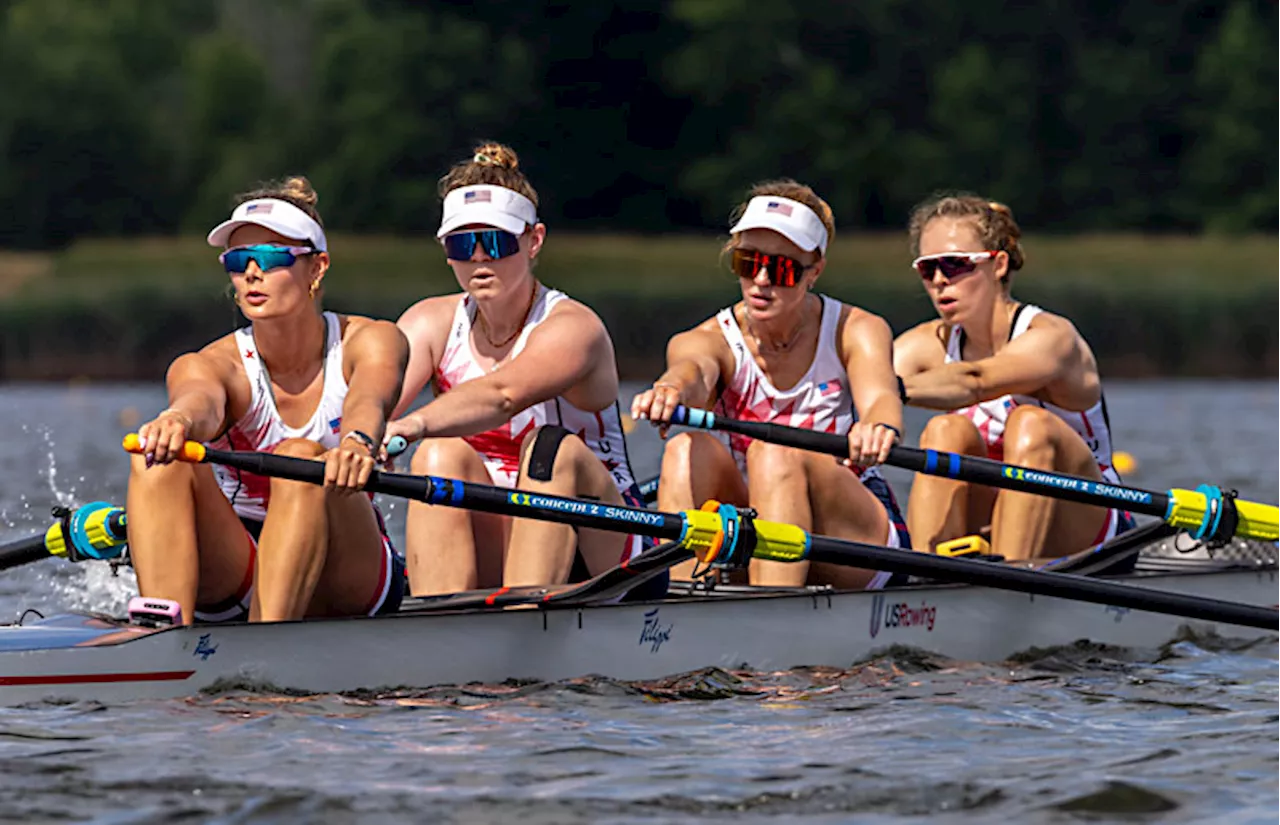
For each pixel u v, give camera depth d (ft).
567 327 82.12
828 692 76.89
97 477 180.86
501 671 74.84
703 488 87.10
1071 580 82.02
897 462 84.07
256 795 57.62
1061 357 95.81
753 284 86.33
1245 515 88.22
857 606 83.15
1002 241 97.76
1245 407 323.37
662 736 66.95
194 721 66.64
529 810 56.65
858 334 88.74
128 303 520.01
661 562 77.41
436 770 61.00
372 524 75.00
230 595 75.46
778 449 84.89
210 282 540.52
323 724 67.00
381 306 572.92
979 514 98.48
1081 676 82.33
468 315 85.15
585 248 635.25
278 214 73.97
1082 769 62.08
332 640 71.51
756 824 55.83
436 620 73.20
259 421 76.23
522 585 80.07
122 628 70.18
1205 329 496.23
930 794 58.90
